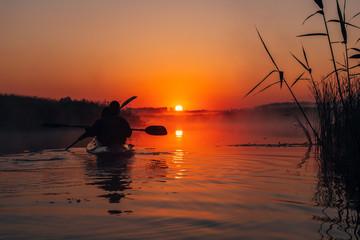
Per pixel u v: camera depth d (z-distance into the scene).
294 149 9.03
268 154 7.94
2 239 2.49
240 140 12.37
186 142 11.60
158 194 3.90
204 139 12.98
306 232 2.65
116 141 8.51
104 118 8.59
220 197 3.77
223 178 4.93
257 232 2.65
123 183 4.54
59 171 5.48
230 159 7.02
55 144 10.38
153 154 7.86
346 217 3.04
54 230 2.68
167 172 5.40
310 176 5.12
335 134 5.50
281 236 2.56
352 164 4.33
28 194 3.88
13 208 3.31
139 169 5.71
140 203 3.50
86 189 4.15
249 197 3.77
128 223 2.85
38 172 5.38
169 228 2.73
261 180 4.78
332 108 5.73
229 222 2.89
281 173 5.38
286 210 3.26
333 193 3.99
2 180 4.70
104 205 3.42
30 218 2.99
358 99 4.70
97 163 6.38
